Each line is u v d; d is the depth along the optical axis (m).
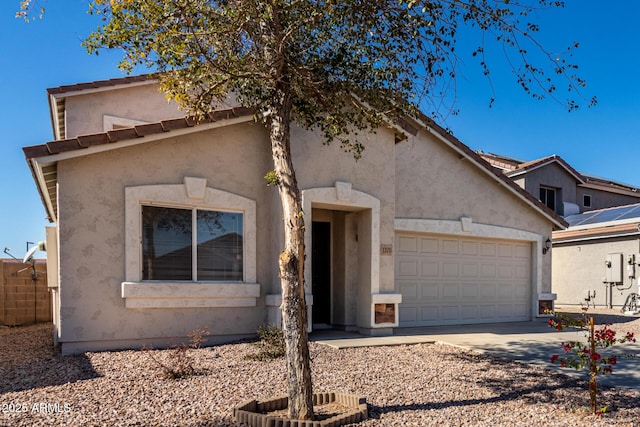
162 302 9.16
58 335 9.16
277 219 10.24
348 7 6.43
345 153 10.95
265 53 6.68
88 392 6.18
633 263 19.11
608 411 5.81
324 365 7.89
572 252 21.69
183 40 6.25
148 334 9.06
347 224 12.11
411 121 13.02
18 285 14.79
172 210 9.52
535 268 15.43
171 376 6.88
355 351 9.09
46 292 15.35
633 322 14.38
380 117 7.89
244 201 10.16
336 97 7.66
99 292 8.73
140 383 6.60
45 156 8.23
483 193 14.47
